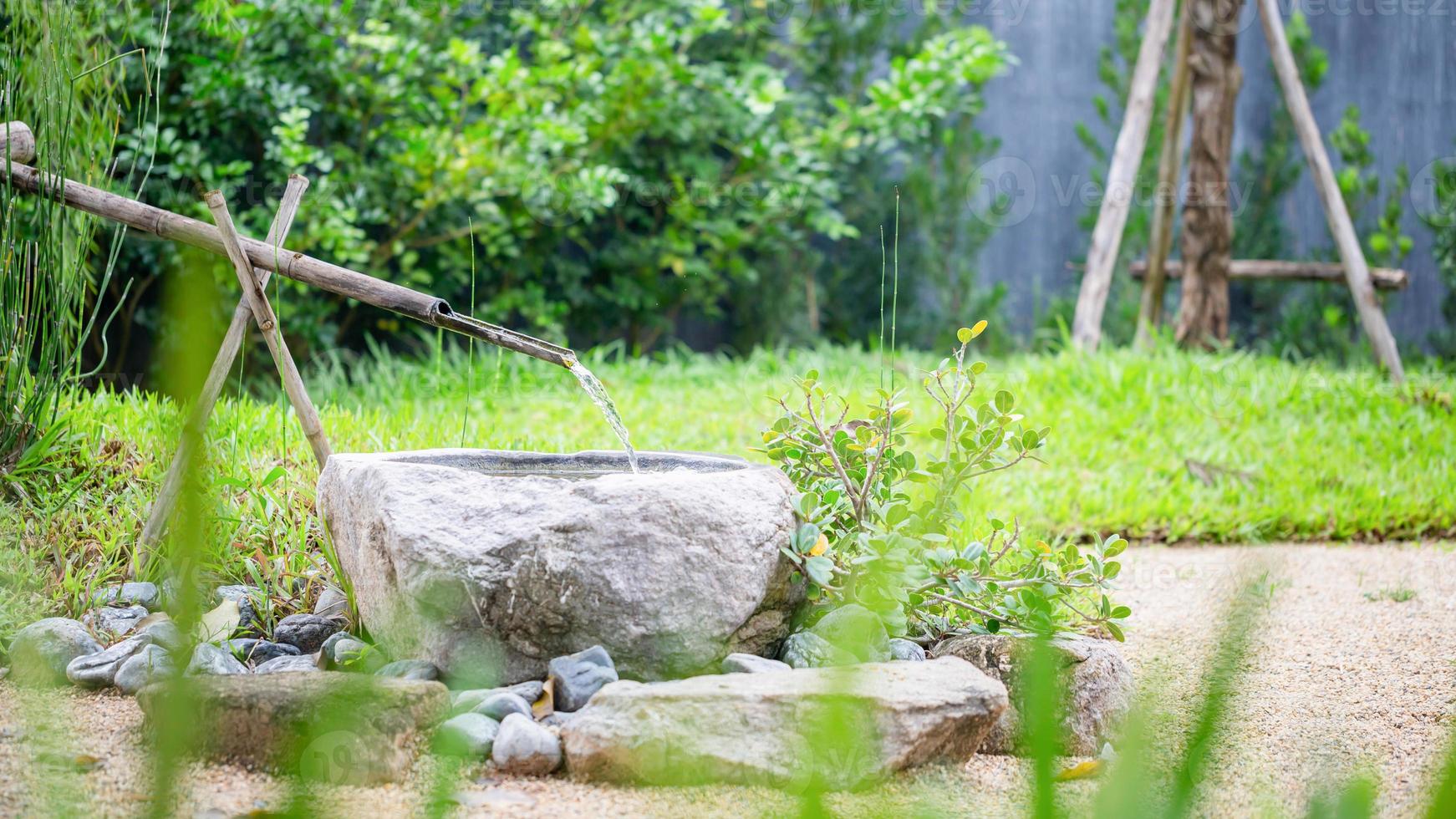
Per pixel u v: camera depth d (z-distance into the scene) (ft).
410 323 28.58
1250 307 35.06
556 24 30.07
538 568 7.85
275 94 23.57
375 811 6.11
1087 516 16.67
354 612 9.43
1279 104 33.91
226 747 6.75
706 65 33.37
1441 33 34.99
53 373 11.25
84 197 10.43
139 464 11.84
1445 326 34.47
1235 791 6.80
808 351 31.81
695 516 8.12
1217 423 21.45
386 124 26.09
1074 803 6.49
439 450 9.80
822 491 9.59
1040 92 34.96
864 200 34.81
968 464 9.51
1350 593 13.19
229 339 10.08
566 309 29.89
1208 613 12.06
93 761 6.64
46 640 8.51
